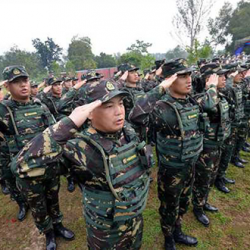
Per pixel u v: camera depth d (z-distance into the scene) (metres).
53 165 1.29
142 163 1.51
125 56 31.16
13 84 2.58
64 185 4.16
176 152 2.09
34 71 44.47
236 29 34.97
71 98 3.30
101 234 1.49
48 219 2.49
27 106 2.76
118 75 5.27
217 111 2.51
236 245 2.56
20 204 3.29
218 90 2.87
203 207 3.16
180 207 2.49
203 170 2.71
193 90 3.26
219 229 2.81
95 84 1.37
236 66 3.73
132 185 1.45
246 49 24.97
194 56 13.17
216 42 37.44
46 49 52.78
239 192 3.54
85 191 1.47
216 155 2.68
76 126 1.21
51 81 4.66
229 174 4.12
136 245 1.69
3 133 2.70
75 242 2.72
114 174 1.35
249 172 4.16
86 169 1.32
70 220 3.13
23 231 3.01
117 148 1.40
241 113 3.61
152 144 5.63
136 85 4.36
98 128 1.39
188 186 2.34
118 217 1.42
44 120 2.89
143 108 1.87
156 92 1.88
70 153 1.31
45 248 2.70
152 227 2.88
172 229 2.46
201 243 2.60
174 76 1.96
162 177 2.29
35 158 1.18
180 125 2.00
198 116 2.20
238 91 3.60
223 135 2.58
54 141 1.18
